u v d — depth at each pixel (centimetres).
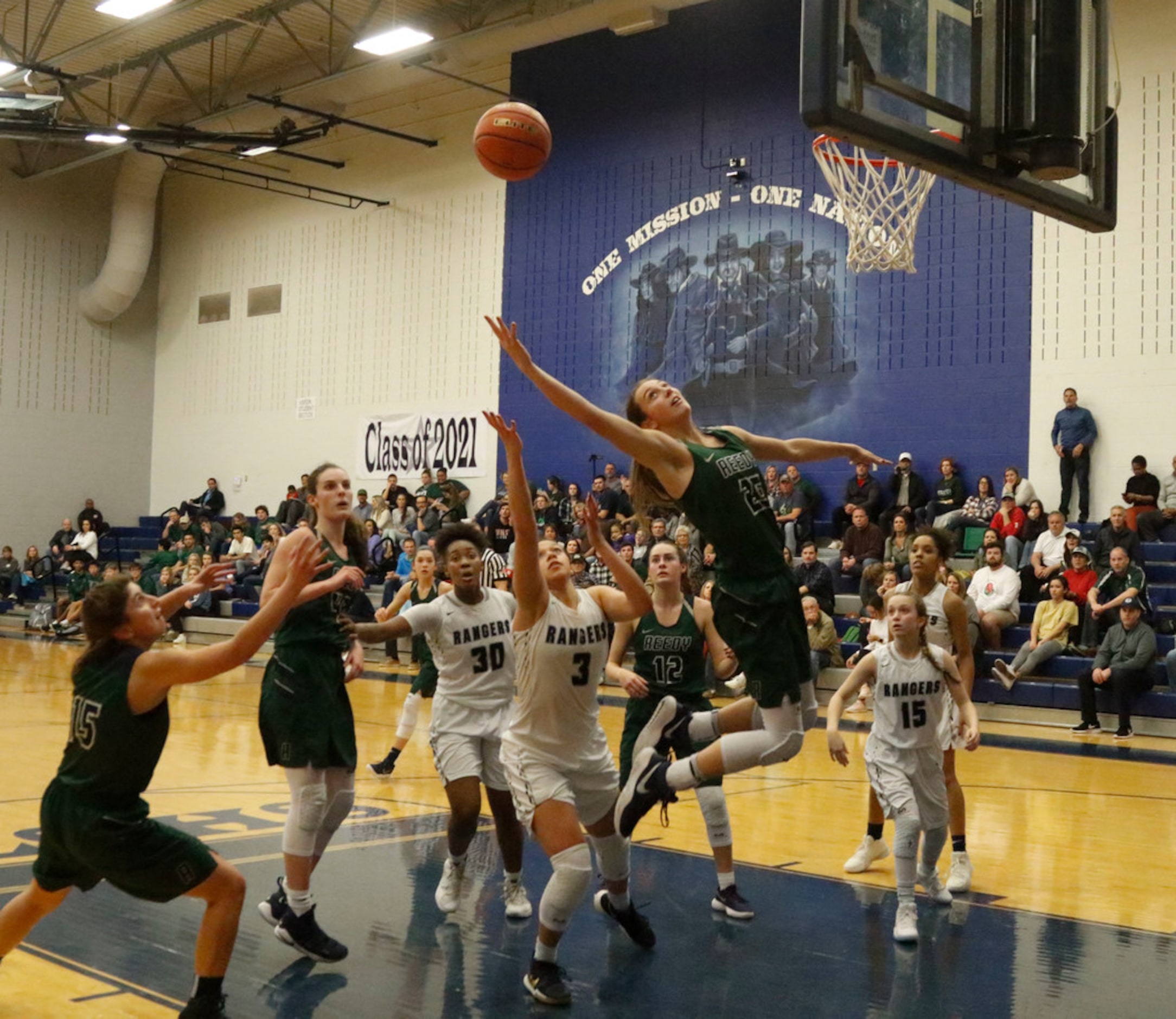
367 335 2352
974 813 802
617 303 2006
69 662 1742
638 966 473
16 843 640
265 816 737
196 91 2402
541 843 445
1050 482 1588
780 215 1834
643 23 1925
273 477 2505
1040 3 537
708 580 1501
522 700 462
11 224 2597
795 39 1833
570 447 2050
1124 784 924
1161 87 1535
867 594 1494
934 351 1691
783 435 1819
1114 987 457
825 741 1144
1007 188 542
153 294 2761
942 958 489
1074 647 1321
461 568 537
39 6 1972
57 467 2650
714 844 552
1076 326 1580
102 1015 400
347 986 442
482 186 2189
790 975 464
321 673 474
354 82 2208
